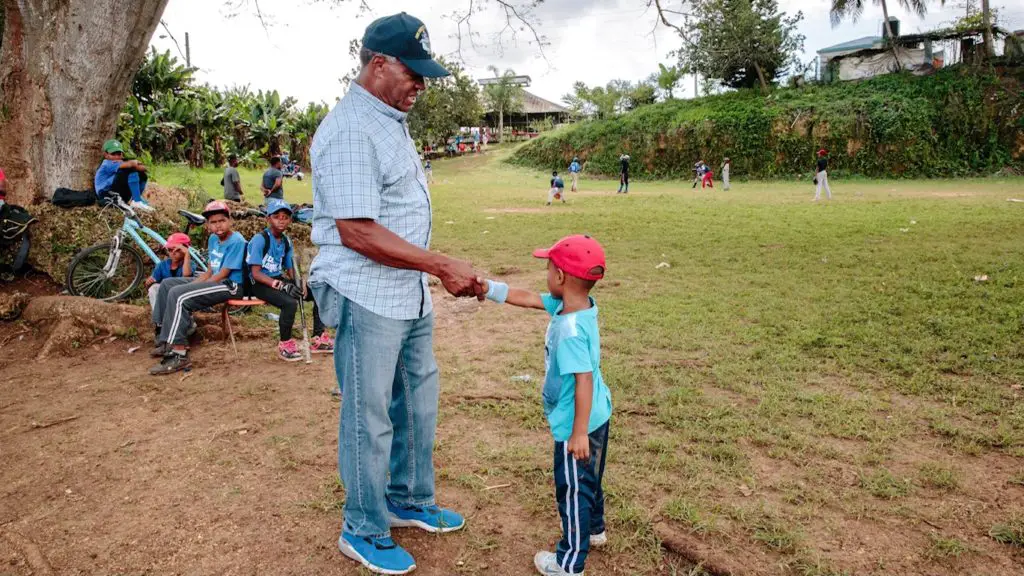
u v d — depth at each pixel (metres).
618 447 3.66
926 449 3.55
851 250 9.69
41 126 7.07
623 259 9.72
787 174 32.53
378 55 2.36
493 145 57.66
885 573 2.54
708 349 5.31
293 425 4.07
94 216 7.05
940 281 7.39
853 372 4.68
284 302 5.31
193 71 27.30
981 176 29.16
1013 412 3.93
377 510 2.63
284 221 5.33
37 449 3.77
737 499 3.10
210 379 4.97
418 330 2.75
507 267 9.19
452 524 2.91
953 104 29.55
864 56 34.59
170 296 5.12
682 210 16.77
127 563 2.68
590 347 2.40
